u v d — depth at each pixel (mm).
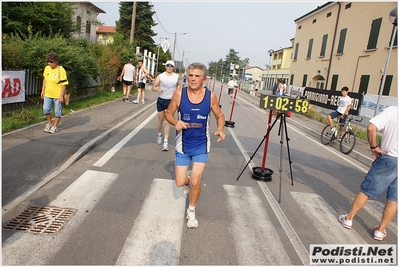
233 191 4980
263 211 4332
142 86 14695
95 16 34656
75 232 3387
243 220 3998
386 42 16750
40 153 5656
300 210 4516
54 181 4715
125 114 11062
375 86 17438
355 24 20203
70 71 9812
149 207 4105
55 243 3162
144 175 5312
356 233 3994
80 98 12930
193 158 3652
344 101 9562
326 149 9469
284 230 3848
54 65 6801
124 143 7379
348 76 20578
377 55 17500
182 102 3486
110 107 12312
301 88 19656
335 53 22625
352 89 19922
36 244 3121
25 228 3389
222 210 4230
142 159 6227
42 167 5090
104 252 3082
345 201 5105
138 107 13312
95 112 10719
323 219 4297
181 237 3461
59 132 7262
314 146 9727
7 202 3855
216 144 8312
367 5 18922
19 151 5617
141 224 3658
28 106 9016
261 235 3664
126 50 18781
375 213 4734
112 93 16375
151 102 15922
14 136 6492
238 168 6301
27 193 4156
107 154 6359
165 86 6953
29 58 8609
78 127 8055
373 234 3998
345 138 9281
